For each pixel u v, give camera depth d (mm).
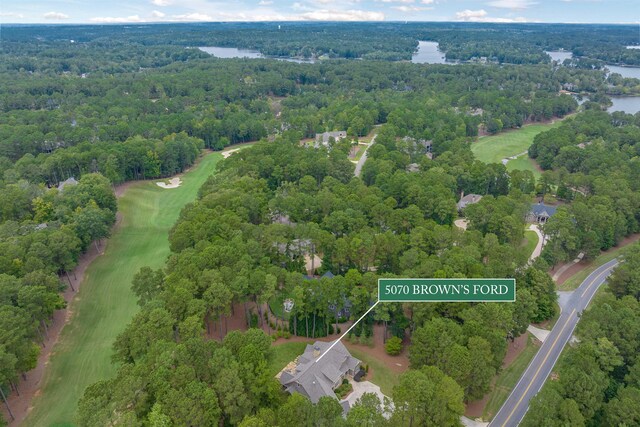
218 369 70312
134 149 187500
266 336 79062
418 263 105625
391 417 66375
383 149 196625
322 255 127312
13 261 102562
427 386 67562
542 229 130875
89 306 108500
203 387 67125
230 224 118938
